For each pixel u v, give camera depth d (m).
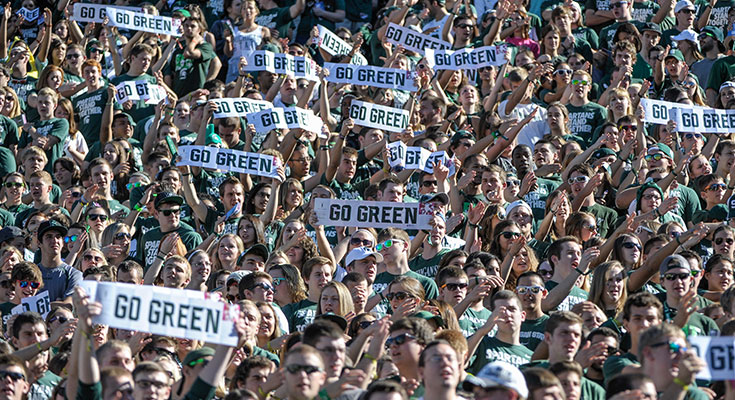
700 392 25.22
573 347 28.41
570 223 40.66
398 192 41.44
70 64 57.81
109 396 24.59
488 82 56.66
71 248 41.31
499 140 47.66
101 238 42.56
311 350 24.17
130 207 45.88
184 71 59.00
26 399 28.59
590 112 52.03
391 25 54.34
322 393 25.12
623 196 44.62
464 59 52.19
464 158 47.34
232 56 61.97
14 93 54.88
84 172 46.81
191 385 24.67
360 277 34.00
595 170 45.59
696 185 45.38
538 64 51.88
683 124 47.69
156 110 50.53
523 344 33.38
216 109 48.16
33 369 29.47
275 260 36.22
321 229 38.88
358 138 51.66
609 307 34.09
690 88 54.50
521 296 33.56
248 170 43.50
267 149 44.75
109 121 52.75
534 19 61.78
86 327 24.17
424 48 54.22
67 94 56.66
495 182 42.34
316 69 52.62
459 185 42.66
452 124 51.97
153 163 48.16
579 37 60.25
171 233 39.84
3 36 62.88
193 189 43.94
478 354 31.39
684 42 59.06
